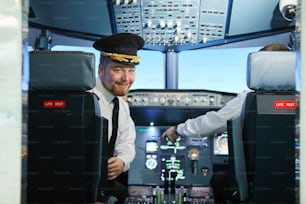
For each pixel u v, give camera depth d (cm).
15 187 197
